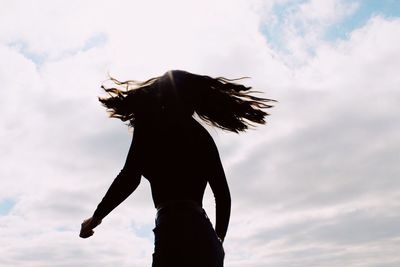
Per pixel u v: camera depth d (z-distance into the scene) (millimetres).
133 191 2045
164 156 2012
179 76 2262
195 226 1920
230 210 2143
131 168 2012
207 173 2080
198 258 1868
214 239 1961
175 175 1988
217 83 2293
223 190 2100
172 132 2061
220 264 1965
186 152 2029
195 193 1999
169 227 1913
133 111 2209
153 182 2023
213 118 2312
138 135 2076
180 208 1947
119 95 2230
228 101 2297
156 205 2014
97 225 2029
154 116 2105
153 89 2213
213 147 2115
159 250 1902
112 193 1979
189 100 2230
